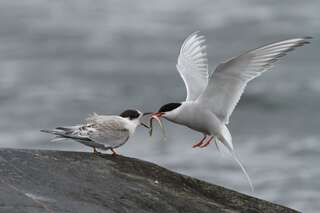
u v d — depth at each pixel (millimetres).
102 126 8070
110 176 7578
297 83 30797
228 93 8117
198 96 8695
